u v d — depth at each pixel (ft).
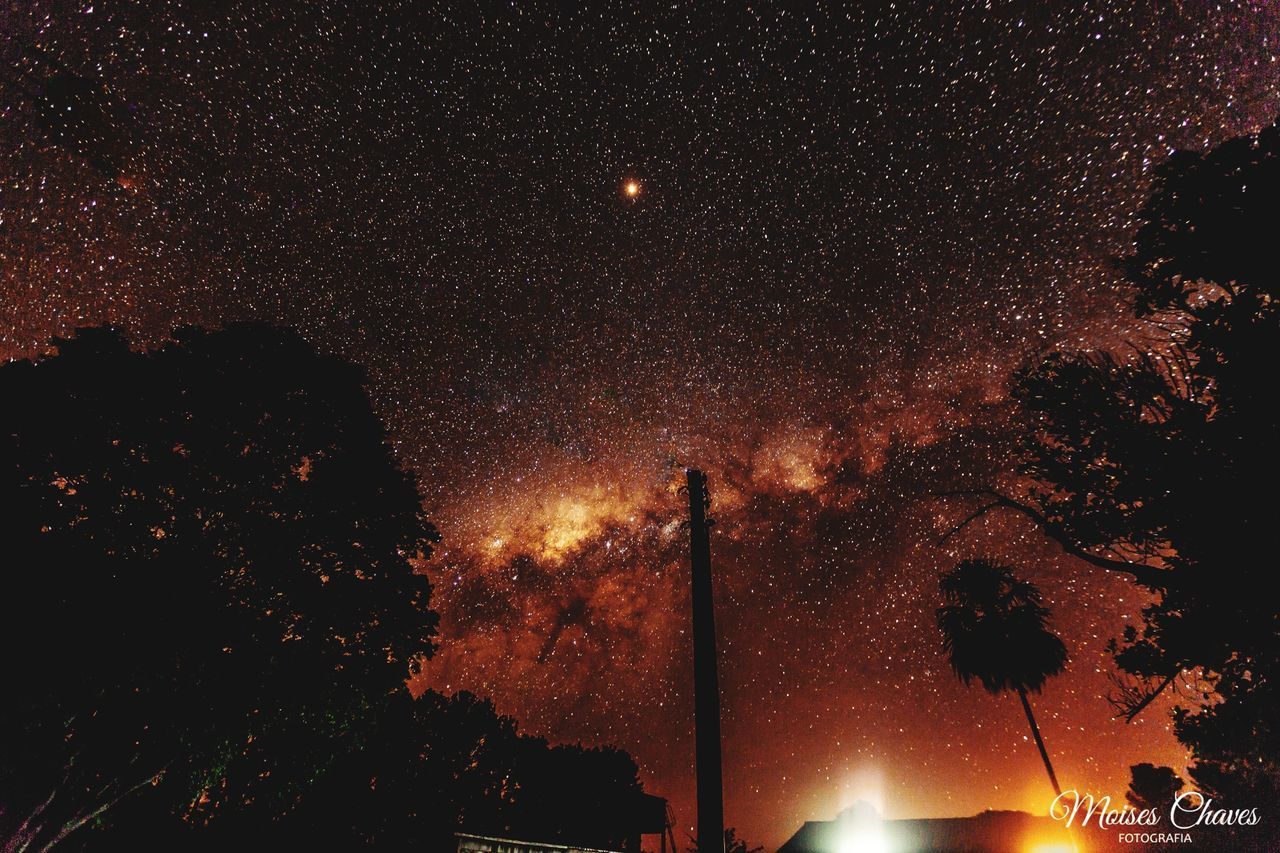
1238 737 32.65
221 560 27.73
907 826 62.44
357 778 41.78
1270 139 24.32
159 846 29.07
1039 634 62.85
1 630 21.26
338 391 33.37
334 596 30.55
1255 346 23.32
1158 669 27.76
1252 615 23.88
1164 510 25.38
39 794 23.34
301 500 30.53
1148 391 26.32
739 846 94.02
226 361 30.42
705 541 15.43
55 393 25.64
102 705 23.84
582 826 62.28
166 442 27.40
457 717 55.83
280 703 27.53
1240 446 23.82
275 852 34.53
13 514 22.71
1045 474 29.01
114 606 23.18
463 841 32.37
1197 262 25.68
